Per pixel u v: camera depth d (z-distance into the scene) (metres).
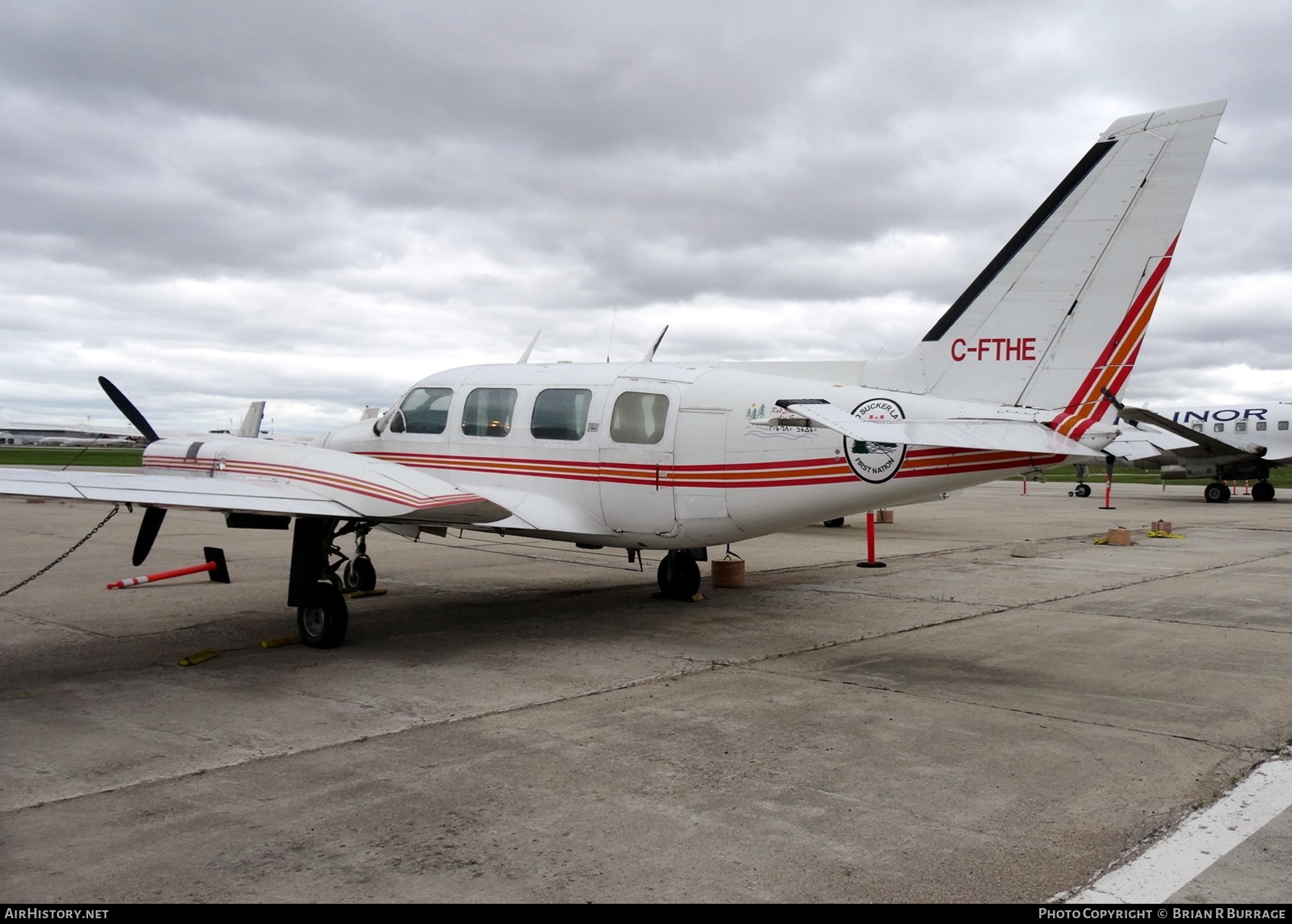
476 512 7.19
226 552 15.02
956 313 8.22
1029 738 5.28
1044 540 17.31
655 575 12.48
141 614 9.36
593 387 8.79
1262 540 17.11
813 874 3.55
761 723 5.56
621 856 3.71
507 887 3.44
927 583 11.71
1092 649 7.71
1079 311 7.77
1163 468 30.16
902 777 4.62
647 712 5.80
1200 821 4.07
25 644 7.95
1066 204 7.82
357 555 10.57
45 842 3.85
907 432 6.91
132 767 4.79
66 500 6.44
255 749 5.10
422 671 6.96
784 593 10.88
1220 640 8.06
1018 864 3.64
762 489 7.93
